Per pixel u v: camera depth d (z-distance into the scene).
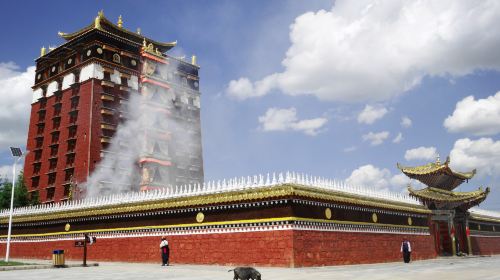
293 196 23.64
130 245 31.75
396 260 31.97
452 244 41.66
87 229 35.62
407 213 35.16
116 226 33.25
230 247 25.86
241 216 25.80
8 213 44.78
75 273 21.91
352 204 28.41
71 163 72.88
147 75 80.56
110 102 75.06
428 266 25.52
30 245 41.09
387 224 32.16
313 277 17.89
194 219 28.11
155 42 87.69
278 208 24.30
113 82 76.12
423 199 40.34
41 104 82.12
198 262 27.20
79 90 75.50
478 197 43.44
